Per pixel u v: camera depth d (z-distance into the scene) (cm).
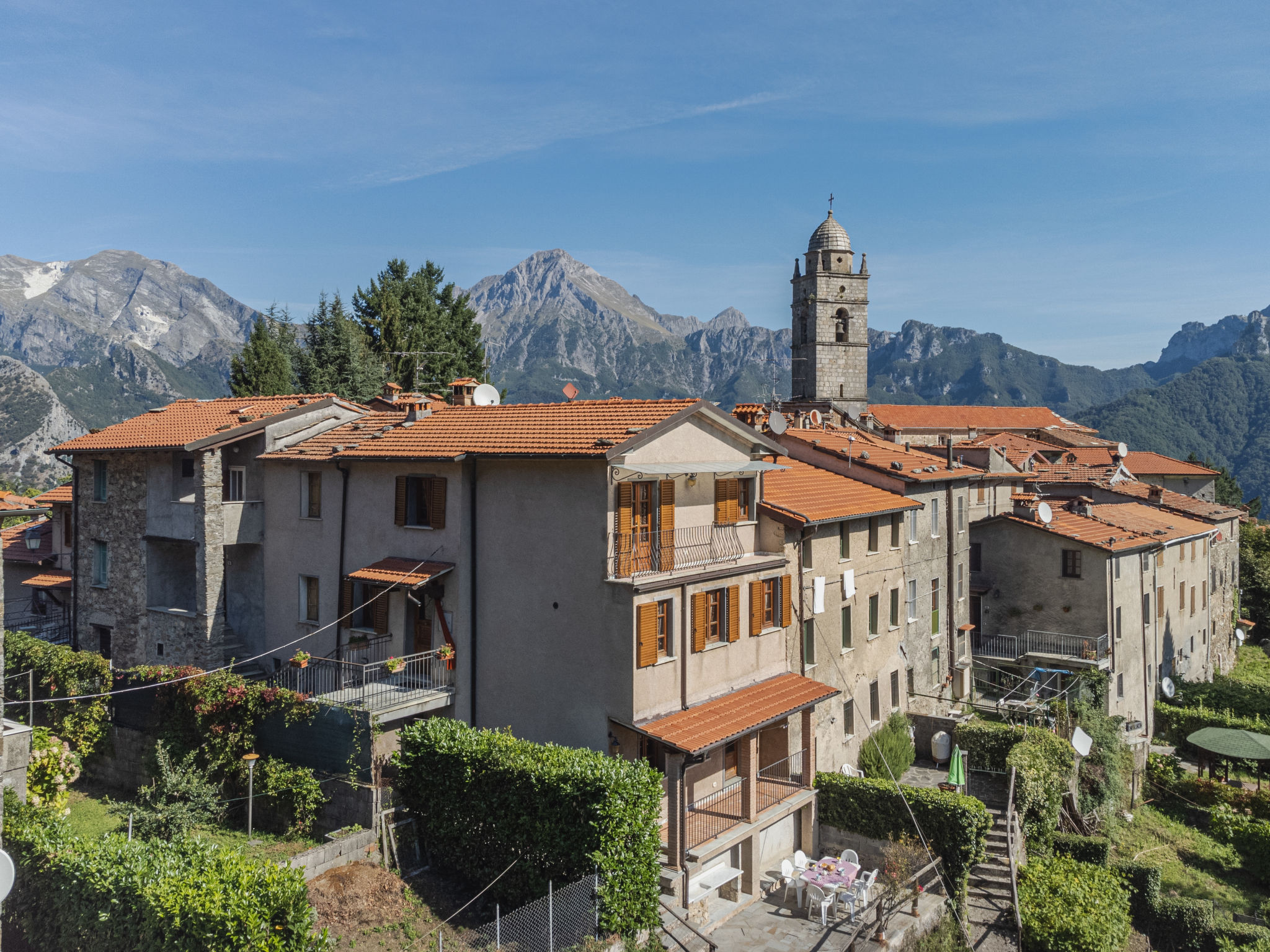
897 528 3666
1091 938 2489
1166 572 5012
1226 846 3600
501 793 2106
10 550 4288
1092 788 3591
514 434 2619
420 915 2017
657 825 2066
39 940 1783
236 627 3192
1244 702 4712
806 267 8900
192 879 1630
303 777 2319
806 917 2434
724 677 2608
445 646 2583
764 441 2873
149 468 3316
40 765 2391
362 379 6197
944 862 2664
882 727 3434
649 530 2462
